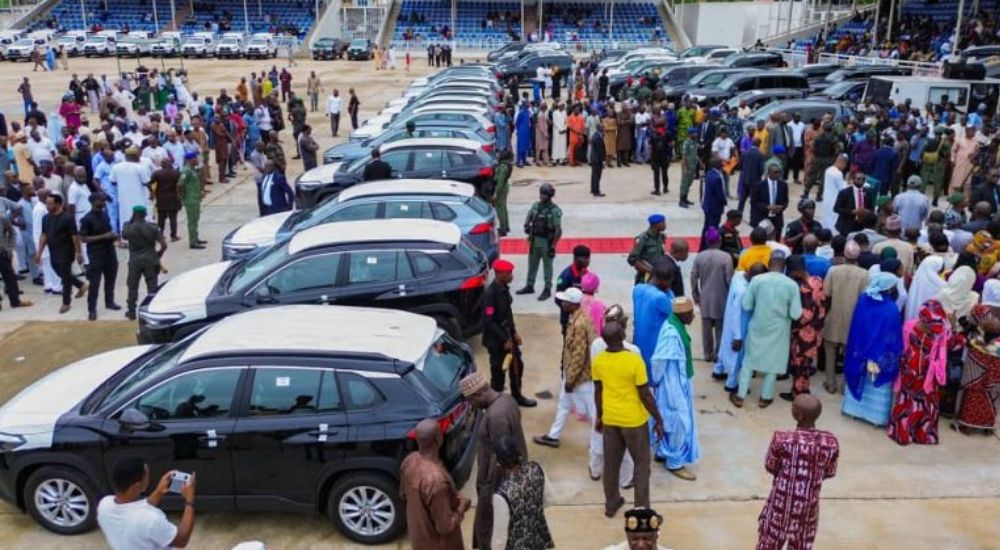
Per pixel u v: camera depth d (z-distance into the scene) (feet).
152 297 31.60
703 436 27.30
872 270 29.40
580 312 24.89
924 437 26.73
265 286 30.48
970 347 27.02
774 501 18.81
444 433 21.11
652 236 32.40
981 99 79.15
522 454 19.40
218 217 56.49
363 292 30.50
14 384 31.76
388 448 20.97
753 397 30.25
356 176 50.67
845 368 28.48
